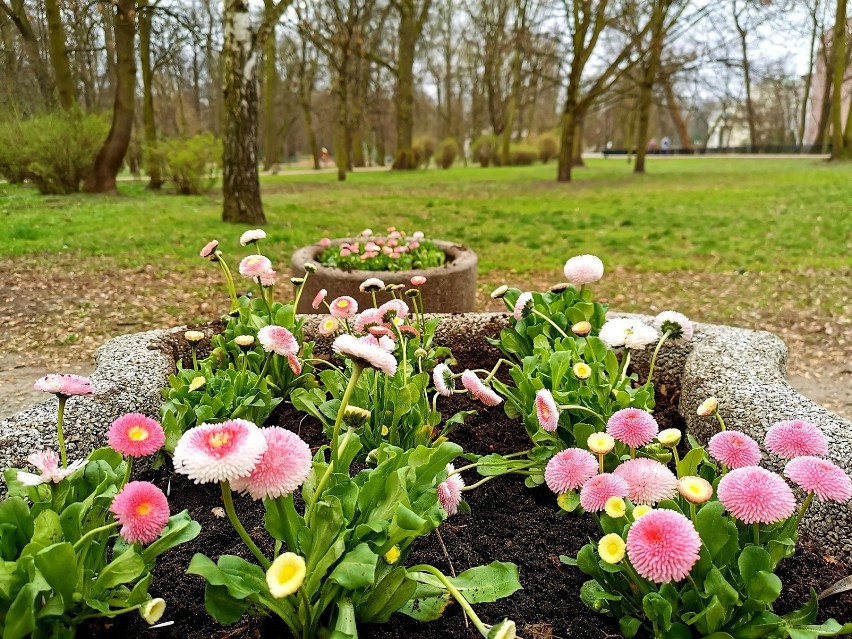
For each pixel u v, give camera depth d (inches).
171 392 97.8
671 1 724.7
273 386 111.8
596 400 93.7
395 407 90.7
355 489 59.5
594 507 62.3
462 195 687.1
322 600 56.2
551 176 962.7
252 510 85.7
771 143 2054.6
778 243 377.4
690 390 115.2
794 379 192.7
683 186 725.9
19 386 176.2
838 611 68.5
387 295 182.2
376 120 1565.0
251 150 425.7
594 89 821.2
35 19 660.1
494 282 307.6
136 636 62.2
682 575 51.6
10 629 48.0
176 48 712.4
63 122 588.1
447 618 65.9
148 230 404.5
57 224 425.1
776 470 89.0
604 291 290.4
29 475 57.4
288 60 1355.8
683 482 58.8
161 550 58.2
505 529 83.4
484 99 1567.4
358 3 886.4
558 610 68.2
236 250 352.8
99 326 227.9
